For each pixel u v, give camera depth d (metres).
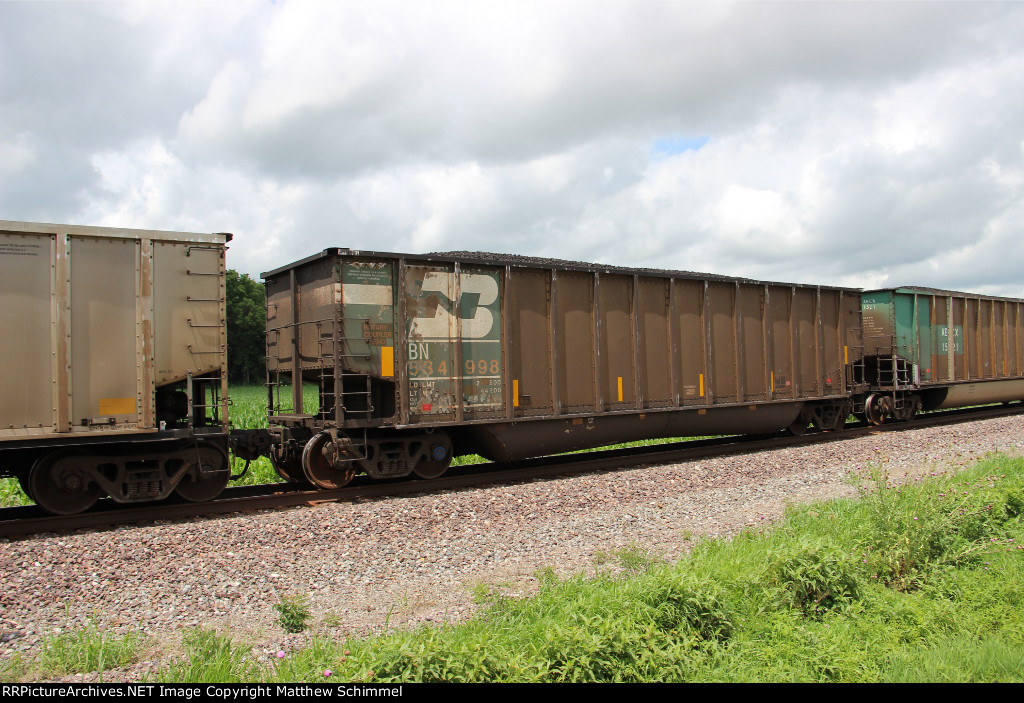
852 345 18.47
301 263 11.34
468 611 5.61
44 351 8.34
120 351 8.78
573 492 9.97
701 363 14.76
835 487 10.65
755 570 5.89
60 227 8.46
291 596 5.71
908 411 20.44
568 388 12.72
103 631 5.17
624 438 13.74
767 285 16.02
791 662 4.75
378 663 4.03
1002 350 24.34
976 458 11.97
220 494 10.46
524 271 12.30
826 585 5.79
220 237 9.52
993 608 5.64
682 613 5.05
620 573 6.41
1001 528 7.79
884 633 5.26
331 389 11.16
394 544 7.41
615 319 13.45
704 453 14.41
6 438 8.06
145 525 8.49
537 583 6.26
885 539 6.79
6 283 8.16
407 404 10.88
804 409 17.20
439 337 11.33
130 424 8.78
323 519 8.27
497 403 11.93
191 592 6.02
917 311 20.52
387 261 10.95
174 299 9.17
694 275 14.91
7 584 6.05
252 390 56.97
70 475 8.54
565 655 4.27
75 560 6.68
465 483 11.16
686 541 7.66
